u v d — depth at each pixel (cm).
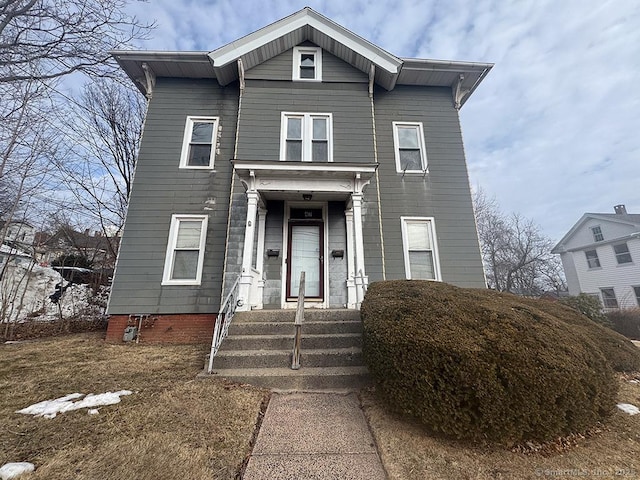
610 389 308
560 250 2448
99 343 679
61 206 1272
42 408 329
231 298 589
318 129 841
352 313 580
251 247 643
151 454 246
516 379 266
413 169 866
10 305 938
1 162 920
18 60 611
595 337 499
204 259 759
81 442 264
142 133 833
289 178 680
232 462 245
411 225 823
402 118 897
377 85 916
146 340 697
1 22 577
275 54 883
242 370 434
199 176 816
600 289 2086
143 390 381
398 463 246
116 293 720
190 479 220
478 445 268
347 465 247
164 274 741
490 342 289
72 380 419
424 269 795
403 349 302
